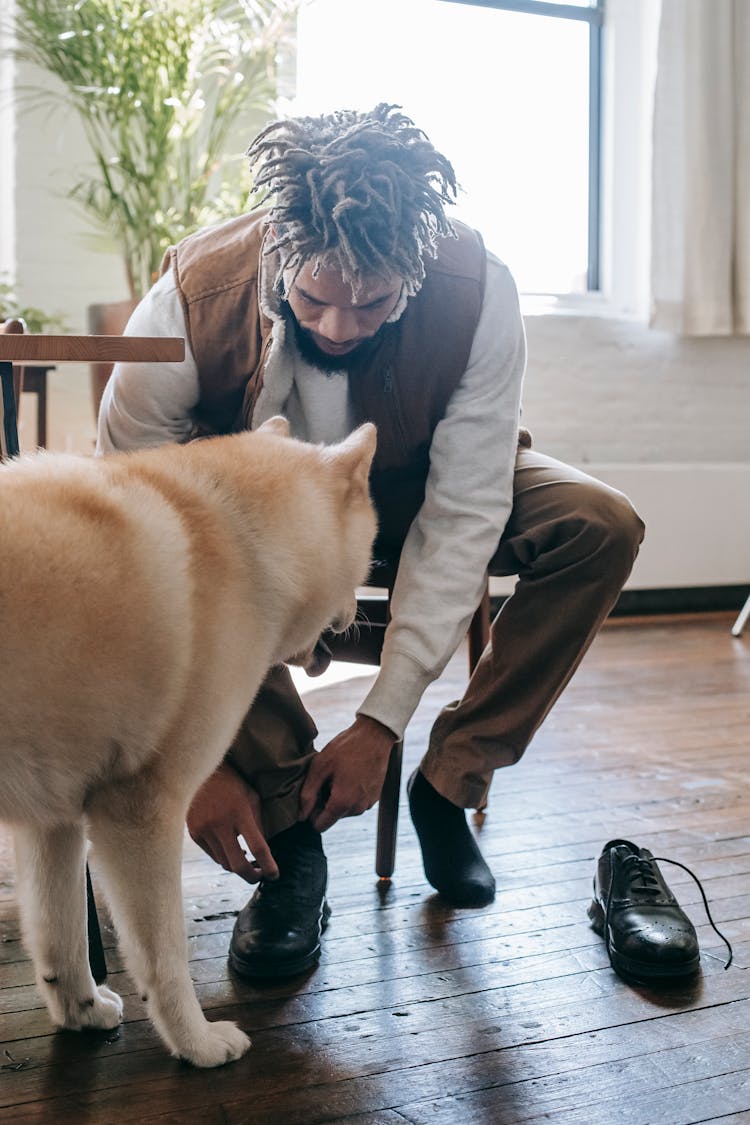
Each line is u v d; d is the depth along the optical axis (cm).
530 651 148
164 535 102
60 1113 108
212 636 104
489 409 149
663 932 138
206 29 308
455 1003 130
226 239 150
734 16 392
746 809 201
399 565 152
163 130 300
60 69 304
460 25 380
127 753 100
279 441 128
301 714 148
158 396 149
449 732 156
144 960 108
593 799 204
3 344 113
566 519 145
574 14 399
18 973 136
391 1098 111
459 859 160
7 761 93
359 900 159
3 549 90
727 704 279
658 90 389
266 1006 129
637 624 384
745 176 398
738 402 424
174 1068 116
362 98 370
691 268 395
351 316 134
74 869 117
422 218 132
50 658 91
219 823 133
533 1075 116
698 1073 117
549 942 147
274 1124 106
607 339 401
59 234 341
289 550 116
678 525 395
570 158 409
